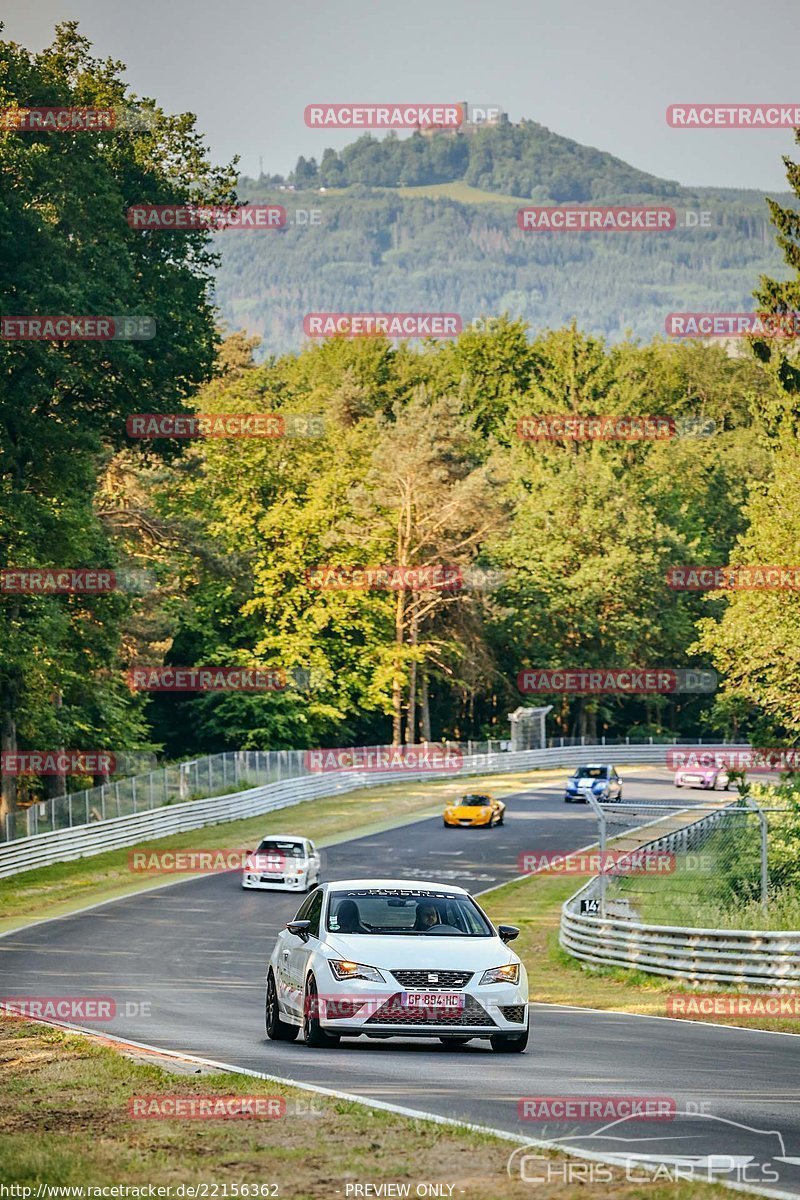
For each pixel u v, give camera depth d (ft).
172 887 300.61
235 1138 72.69
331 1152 69.15
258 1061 100.73
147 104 350.23
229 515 554.87
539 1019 139.64
